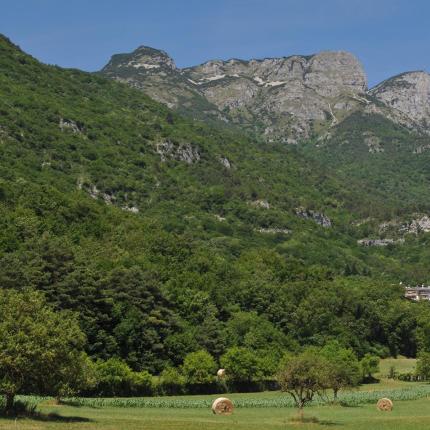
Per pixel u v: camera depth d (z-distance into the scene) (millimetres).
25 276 95312
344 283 190750
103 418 60344
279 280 172625
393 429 60938
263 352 117375
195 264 152500
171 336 106812
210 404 82312
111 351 97688
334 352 129500
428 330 165375
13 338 54719
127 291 107062
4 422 52312
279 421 66625
